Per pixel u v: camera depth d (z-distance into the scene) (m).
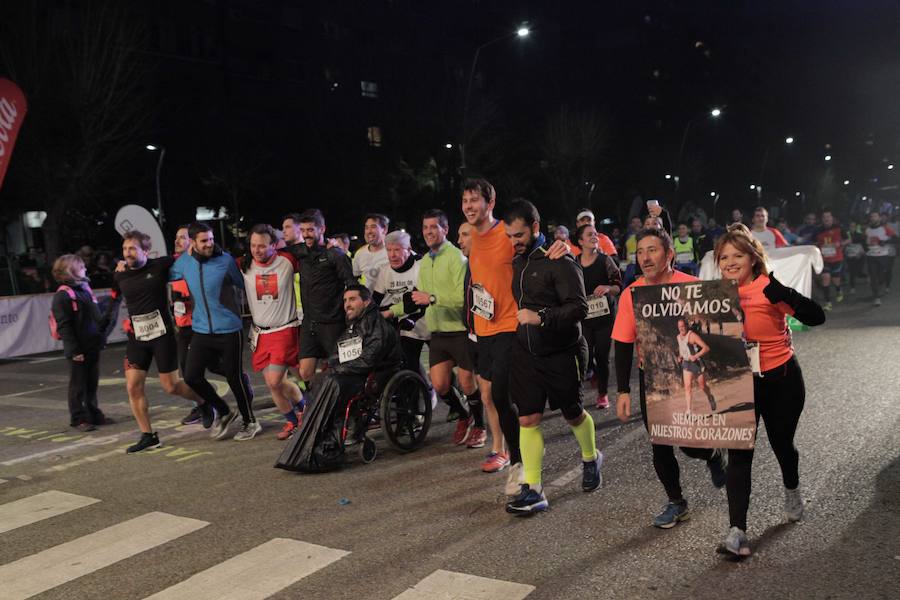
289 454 5.59
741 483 3.73
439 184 36.56
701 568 3.63
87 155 23.47
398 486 5.23
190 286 6.57
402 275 6.84
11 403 9.44
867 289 17.14
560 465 5.43
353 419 5.83
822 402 6.70
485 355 5.14
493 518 4.48
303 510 4.82
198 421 7.67
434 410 7.68
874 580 3.40
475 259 5.00
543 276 4.43
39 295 14.45
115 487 5.55
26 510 5.12
